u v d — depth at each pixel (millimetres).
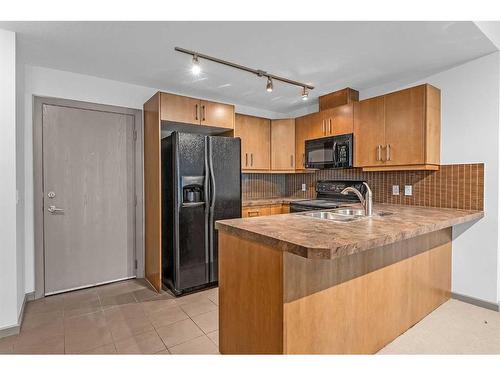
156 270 2986
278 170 4129
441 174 2781
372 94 3359
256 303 1576
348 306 1705
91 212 3082
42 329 2199
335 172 3900
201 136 2982
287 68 2758
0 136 2035
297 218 2105
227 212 3152
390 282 2014
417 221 1977
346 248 1292
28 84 2686
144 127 3301
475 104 2543
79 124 2992
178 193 2828
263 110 4449
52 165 2855
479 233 2555
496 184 2441
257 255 1571
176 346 1985
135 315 2441
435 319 2346
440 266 2578
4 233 2072
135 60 2594
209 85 3295
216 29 2061
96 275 3119
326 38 2178
